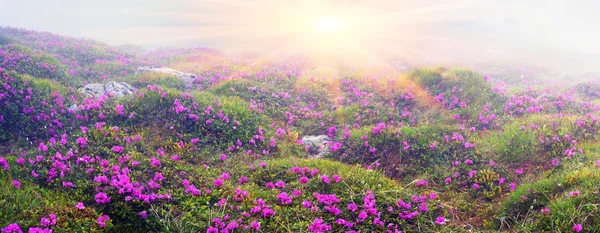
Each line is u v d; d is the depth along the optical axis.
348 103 18.20
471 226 8.19
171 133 12.42
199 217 7.71
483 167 10.93
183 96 14.10
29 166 9.14
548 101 17.53
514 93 19.52
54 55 26.06
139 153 10.39
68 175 8.95
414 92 18.03
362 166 11.52
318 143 13.55
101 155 10.20
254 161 11.37
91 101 14.11
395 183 9.80
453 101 16.72
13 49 20.78
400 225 7.84
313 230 7.31
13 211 6.95
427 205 8.66
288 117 16.03
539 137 11.56
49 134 12.48
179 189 8.76
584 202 7.26
